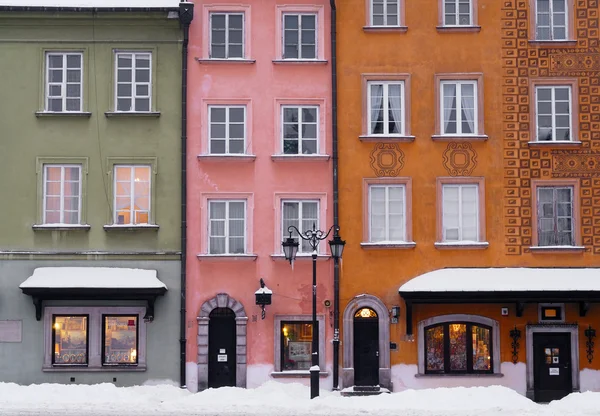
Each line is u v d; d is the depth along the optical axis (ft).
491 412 70.90
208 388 87.92
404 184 90.94
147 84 92.12
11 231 89.51
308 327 90.38
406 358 89.10
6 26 91.15
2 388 82.79
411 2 92.58
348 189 90.68
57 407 75.46
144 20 91.45
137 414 71.46
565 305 89.71
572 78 91.76
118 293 86.69
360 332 90.02
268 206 90.63
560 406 74.18
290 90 91.76
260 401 79.46
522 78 91.76
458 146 91.09
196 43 92.07
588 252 90.17
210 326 90.12
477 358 89.86
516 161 90.99
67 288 85.92
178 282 89.66
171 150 90.94
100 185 90.38
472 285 86.99
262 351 89.35
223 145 91.86
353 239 90.17
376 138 90.84
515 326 89.66
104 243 89.76
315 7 92.73
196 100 91.50
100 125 90.89
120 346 89.51
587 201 90.63
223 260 89.92
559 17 93.04
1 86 90.94
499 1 92.63
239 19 93.20
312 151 91.81
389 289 89.71
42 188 90.12
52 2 90.89
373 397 77.87
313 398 79.97
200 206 90.48
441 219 90.43
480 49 92.02
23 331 88.58
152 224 89.97
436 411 72.23
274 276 90.02
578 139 91.30
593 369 89.04
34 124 90.63
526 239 90.38
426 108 91.50
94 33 91.56
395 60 91.91
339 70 91.86
